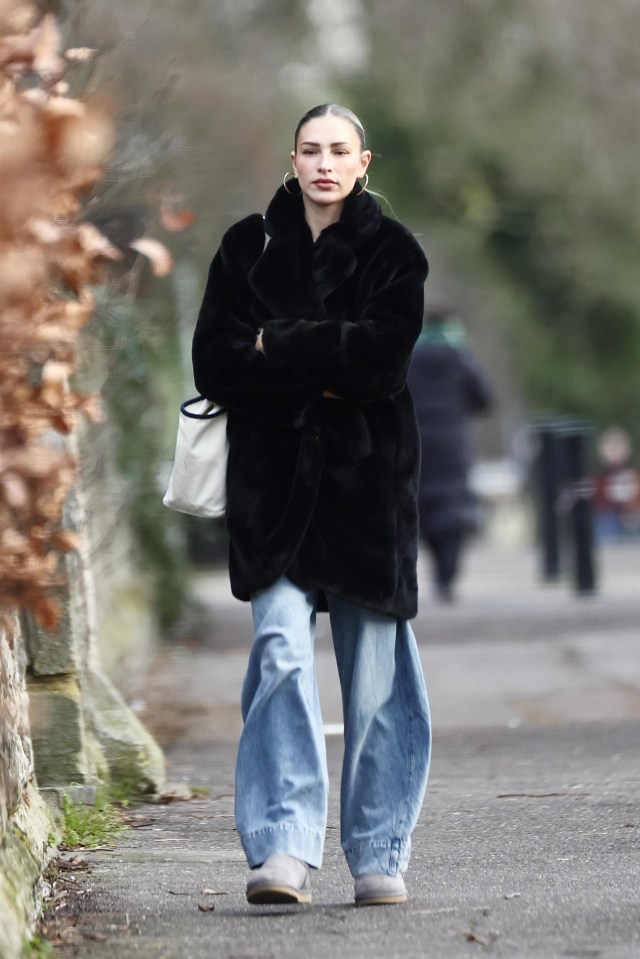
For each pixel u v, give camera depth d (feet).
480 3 276.00
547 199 298.35
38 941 39.29
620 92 274.98
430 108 288.10
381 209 44.78
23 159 29.50
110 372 76.74
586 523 148.87
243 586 43.24
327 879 47.91
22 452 31.83
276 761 42.80
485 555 232.53
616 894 44.86
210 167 93.97
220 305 44.19
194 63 118.52
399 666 44.62
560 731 76.28
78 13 67.21
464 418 149.28
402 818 44.39
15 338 30.91
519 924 41.78
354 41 279.08
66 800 55.83
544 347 331.57
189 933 41.22
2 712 43.19
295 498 43.16
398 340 43.09
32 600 34.09
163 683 96.12
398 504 43.96
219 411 44.04
